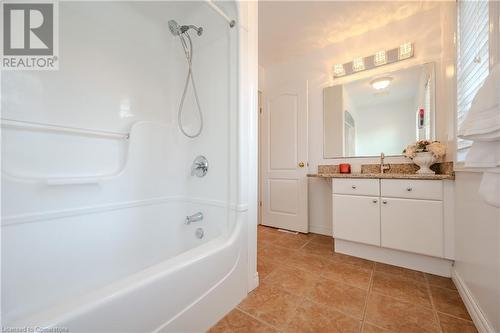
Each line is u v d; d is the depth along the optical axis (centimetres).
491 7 94
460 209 137
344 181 196
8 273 96
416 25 205
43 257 106
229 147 137
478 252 108
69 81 123
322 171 259
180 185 172
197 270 97
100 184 130
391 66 219
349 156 241
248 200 135
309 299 130
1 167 99
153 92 165
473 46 121
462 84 139
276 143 289
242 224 129
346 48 245
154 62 167
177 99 176
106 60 139
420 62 204
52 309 60
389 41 219
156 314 80
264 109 302
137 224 146
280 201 285
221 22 144
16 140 104
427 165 181
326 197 259
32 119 110
